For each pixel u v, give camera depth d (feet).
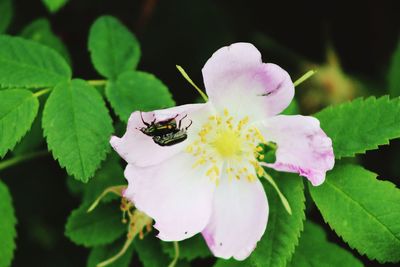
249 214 0.72
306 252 0.77
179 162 0.74
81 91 0.74
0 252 0.78
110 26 0.81
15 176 0.93
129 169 0.71
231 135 0.73
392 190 0.71
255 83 0.71
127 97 0.77
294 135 0.70
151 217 0.72
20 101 0.74
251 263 0.71
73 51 0.95
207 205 0.73
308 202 0.81
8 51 0.76
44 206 0.95
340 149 0.72
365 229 0.71
